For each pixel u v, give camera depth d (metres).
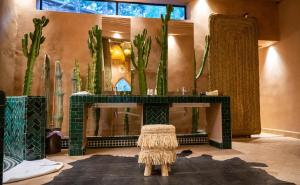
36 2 4.04
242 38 4.72
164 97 3.36
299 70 4.41
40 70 3.92
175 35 4.46
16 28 3.87
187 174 2.08
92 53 3.69
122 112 4.02
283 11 4.84
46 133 3.08
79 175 2.06
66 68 4.01
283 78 4.85
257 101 4.71
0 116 1.25
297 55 4.46
